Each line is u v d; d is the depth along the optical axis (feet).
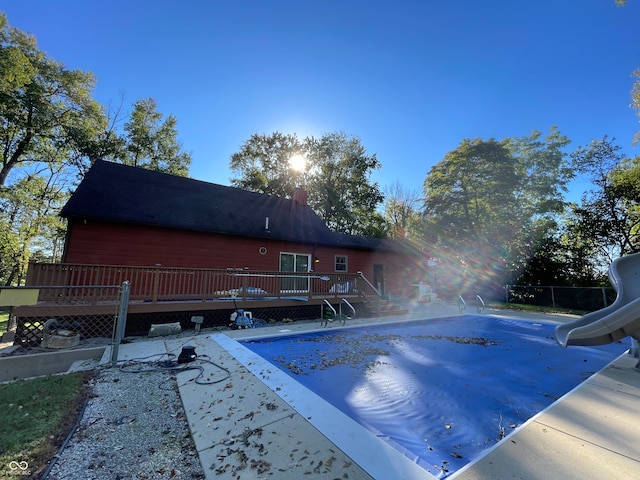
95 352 18.93
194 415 10.61
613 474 7.38
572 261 63.52
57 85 68.13
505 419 11.22
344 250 51.44
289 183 92.58
